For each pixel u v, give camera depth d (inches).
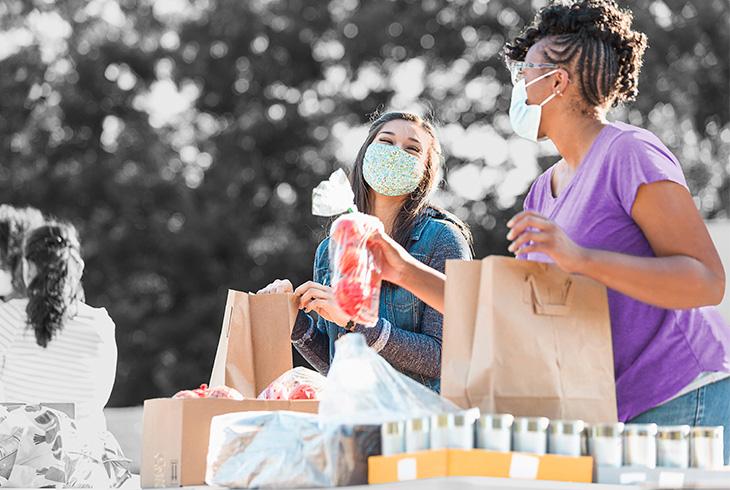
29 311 187.8
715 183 896.3
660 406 133.0
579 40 135.6
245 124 941.8
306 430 122.3
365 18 947.3
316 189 142.3
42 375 187.5
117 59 968.9
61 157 949.8
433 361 161.2
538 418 118.3
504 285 124.0
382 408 117.3
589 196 133.0
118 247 908.6
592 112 137.0
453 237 166.6
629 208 129.7
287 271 904.3
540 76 136.6
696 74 879.7
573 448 118.3
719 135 897.5
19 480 159.2
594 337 127.0
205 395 147.3
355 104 954.1
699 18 879.1
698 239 126.0
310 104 968.3
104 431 188.2
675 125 883.4
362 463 121.3
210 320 896.3
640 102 862.5
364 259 135.4
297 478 119.7
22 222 191.0
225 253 915.4
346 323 159.8
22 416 161.5
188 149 962.1
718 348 133.7
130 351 899.4
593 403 125.5
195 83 971.3
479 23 947.3
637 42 138.1
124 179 928.3
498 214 895.1
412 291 138.3
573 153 138.0
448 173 918.4
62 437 162.9
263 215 935.0
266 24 970.7
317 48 973.8
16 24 957.8
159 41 983.0
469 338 125.5
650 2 888.9
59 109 955.3
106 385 193.3
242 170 934.4
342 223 135.2
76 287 193.6
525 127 138.3
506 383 122.2
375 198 171.0
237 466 124.3
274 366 160.4
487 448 116.9
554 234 121.3
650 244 129.6
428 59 951.6
